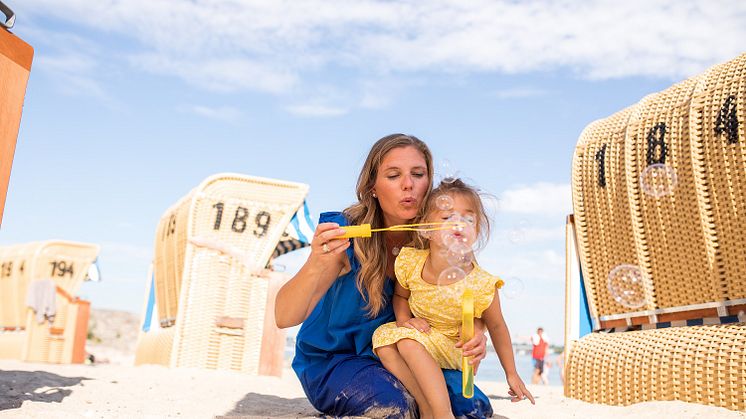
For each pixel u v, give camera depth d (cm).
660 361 304
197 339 654
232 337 663
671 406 280
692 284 315
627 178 355
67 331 1153
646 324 351
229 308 668
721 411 261
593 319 388
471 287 218
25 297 1158
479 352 203
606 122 402
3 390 306
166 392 356
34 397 290
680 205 320
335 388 222
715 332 287
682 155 320
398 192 219
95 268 1230
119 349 3553
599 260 385
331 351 239
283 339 685
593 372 352
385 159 224
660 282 337
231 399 333
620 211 363
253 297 677
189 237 671
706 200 306
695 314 316
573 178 407
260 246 698
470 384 202
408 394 215
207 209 688
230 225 693
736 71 300
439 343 218
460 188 225
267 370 670
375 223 230
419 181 222
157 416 240
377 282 226
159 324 789
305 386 241
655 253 339
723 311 296
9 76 246
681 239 321
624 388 326
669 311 329
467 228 207
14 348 1119
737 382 265
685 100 325
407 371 218
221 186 699
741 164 287
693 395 285
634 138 356
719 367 274
